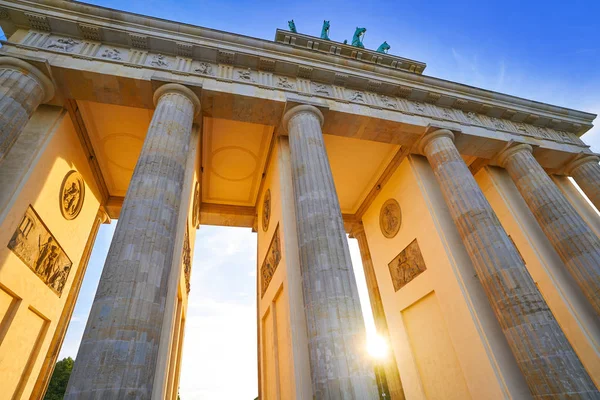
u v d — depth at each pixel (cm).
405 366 2567
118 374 973
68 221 2261
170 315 1481
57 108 1991
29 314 1908
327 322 1271
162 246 1315
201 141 2469
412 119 2484
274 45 2305
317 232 1527
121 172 2783
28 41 1875
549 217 2342
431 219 2364
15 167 1706
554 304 2231
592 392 1423
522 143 2705
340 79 2441
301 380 1413
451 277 2094
